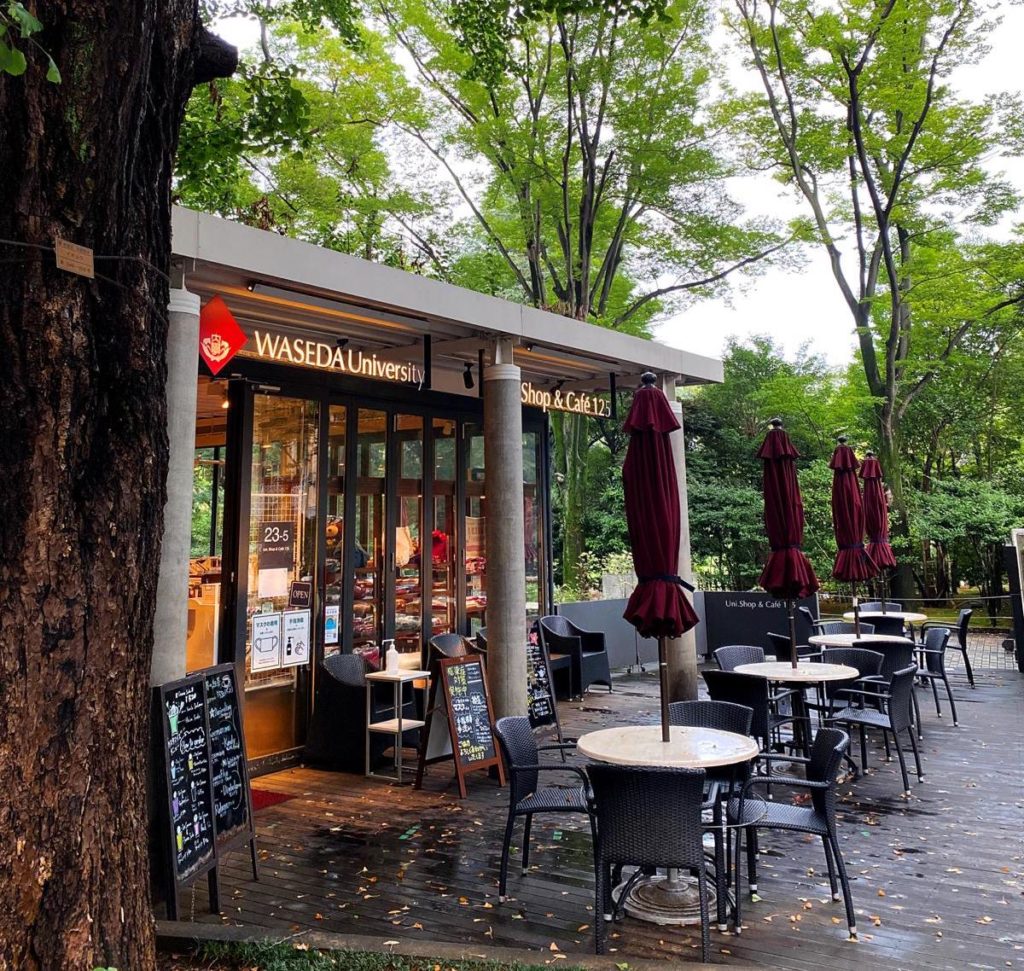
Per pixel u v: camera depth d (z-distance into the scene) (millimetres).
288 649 6516
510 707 6203
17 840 1950
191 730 3678
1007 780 5770
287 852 4438
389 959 2947
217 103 5961
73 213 2025
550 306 11000
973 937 3311
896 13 13875
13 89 1873
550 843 4559
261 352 5523
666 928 3430
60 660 2035
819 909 3605
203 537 9805
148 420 2311
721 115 14727
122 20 2004
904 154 14906
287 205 13555
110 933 2172
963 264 15102
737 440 18453
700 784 3084
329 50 13703
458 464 8508
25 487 1961
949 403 18594
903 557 15859
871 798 5375
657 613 3883
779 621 11250
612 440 18562
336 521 7105
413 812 5195
